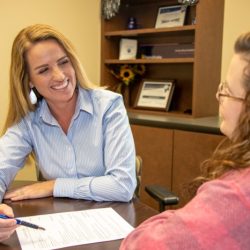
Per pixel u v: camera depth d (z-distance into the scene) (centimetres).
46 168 159
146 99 328
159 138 272
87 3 344
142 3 344
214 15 288
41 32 149
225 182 62
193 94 284
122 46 350
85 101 158
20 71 155
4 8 291
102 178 141
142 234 67
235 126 66
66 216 120
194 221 60
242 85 64
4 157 152
